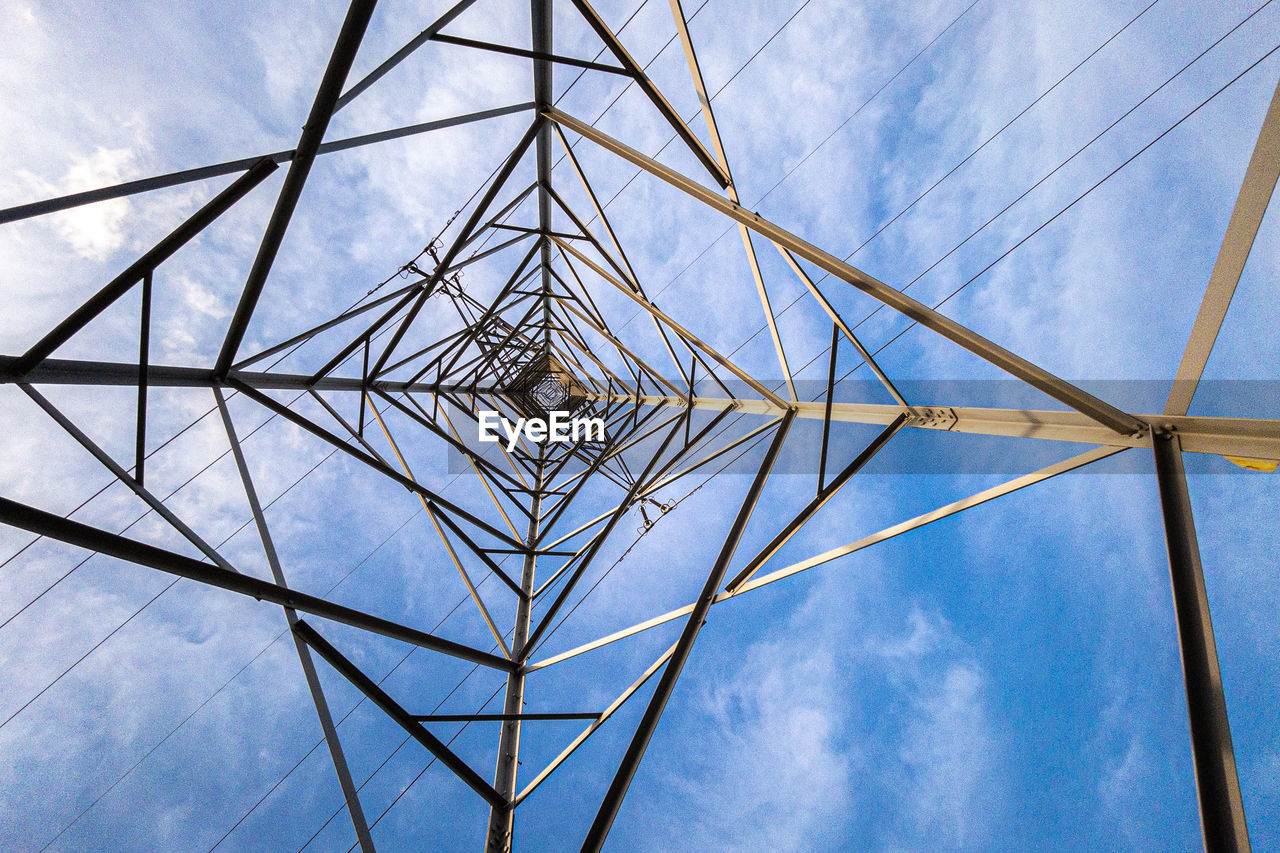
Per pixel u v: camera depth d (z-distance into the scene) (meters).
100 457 4.76
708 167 6.80
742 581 6.98
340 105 5.05
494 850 6.11
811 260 6.07
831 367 7.57
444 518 10.12
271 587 4.94
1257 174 4.15
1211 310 4.30
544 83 8.05
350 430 10.46
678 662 5.47
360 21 4.24
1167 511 3.88
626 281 10.62
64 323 4.73
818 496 7.02
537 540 12.41
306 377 9.77
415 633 6.34
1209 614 3.32
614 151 7.46
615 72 6.44
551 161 10.46
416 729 6.15
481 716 7.25
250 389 7.58
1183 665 3.22
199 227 5.05
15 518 3.39
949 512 6.01
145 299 5.12
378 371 11.50
